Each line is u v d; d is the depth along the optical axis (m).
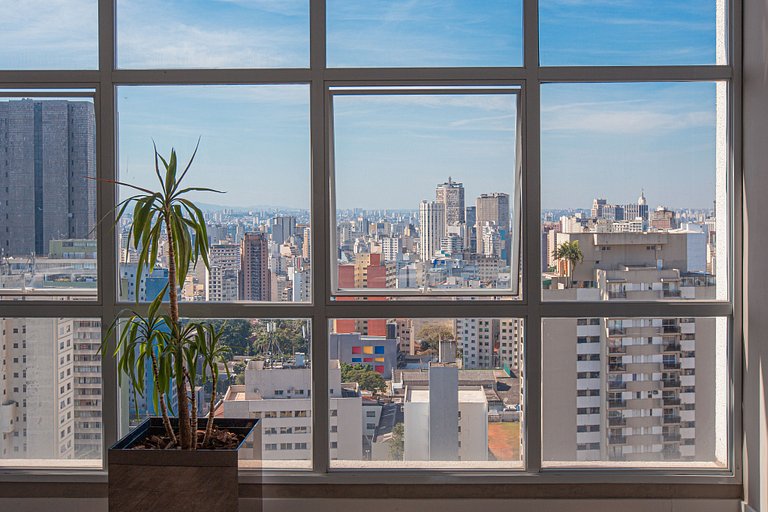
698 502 3.44
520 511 3.44
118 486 2.81
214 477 2.78
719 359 3.50
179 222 2.88
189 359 2.90
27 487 3.46
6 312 3.46
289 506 3.46
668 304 3.45
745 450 3.39
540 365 3.46
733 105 3.39
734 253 3.42
